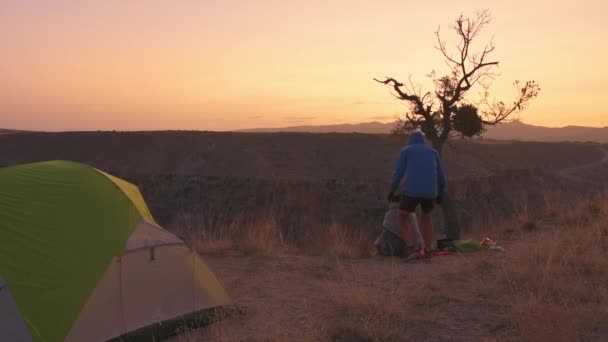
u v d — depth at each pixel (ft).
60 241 17.17
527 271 23.29
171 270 18.95
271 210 89.30
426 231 30.19
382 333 17.48
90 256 17.26
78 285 16.75
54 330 15.97
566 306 19.39
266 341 17.28
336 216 87.61
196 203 102.63
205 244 32.99
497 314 19.51
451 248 30.55
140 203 20.53
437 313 19.52
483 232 37.45
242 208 96.07
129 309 17.74
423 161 29.07
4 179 18.22
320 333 17.78
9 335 15.72
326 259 29.68
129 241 18.01
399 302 20.30
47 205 17.75
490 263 26.22
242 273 26.58
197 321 19.17
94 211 18.12
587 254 25.52
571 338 16.44
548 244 27.71
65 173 18.94
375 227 71.92
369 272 26.20
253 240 32.86
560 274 22.97
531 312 18.30
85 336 16.52
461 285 23.34
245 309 20.49
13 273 16.33
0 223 17.04
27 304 15.99
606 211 36.50
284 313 20.20
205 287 19.81
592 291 21.03
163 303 18.61
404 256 30.25
